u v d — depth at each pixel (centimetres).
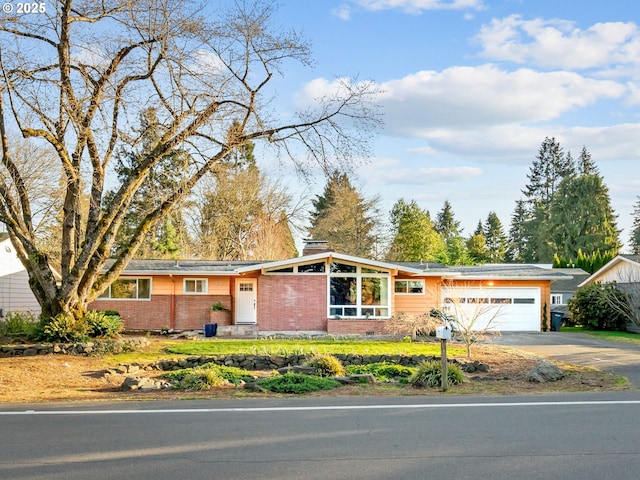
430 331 2398
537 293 3075
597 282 3281
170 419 910
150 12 1808
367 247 5431
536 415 933
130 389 1266
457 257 6450
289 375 1298
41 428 843
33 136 1797
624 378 1402
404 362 1756
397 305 2945
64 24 1827
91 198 2086
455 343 2222
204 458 675
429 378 1302
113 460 667
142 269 2970
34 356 1825
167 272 2944
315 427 845
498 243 9194
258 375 1548
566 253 6191
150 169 2120
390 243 5531
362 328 2669
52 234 3569
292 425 860
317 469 629
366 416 929
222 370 1494
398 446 728
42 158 3152
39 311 3262
